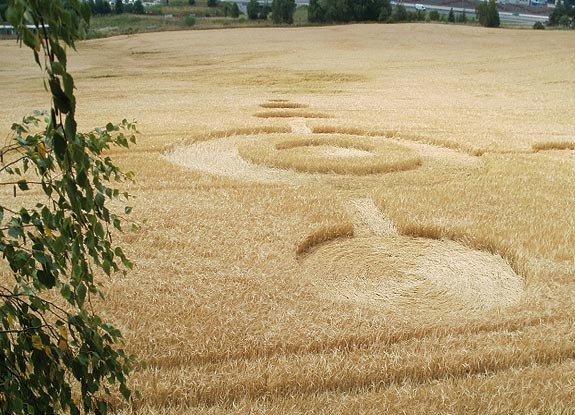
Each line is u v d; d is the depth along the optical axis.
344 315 5.96
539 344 5.39
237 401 4.64
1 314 2.36
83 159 2.06
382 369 4.94
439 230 8.65
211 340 5.42
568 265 7.30
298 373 4.84
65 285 2.38
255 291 6.45
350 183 11.50
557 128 17.95
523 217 9.20
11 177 11.41
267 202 9.89
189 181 11.37
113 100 25.61
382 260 7.76
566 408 4.42
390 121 18.61
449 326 5.79
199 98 25.98
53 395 2.57
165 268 7.05
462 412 4.41
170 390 4.59
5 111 22.56
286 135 15.91
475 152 14.44
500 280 7.21
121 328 5.52
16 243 2.49
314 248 8.33
